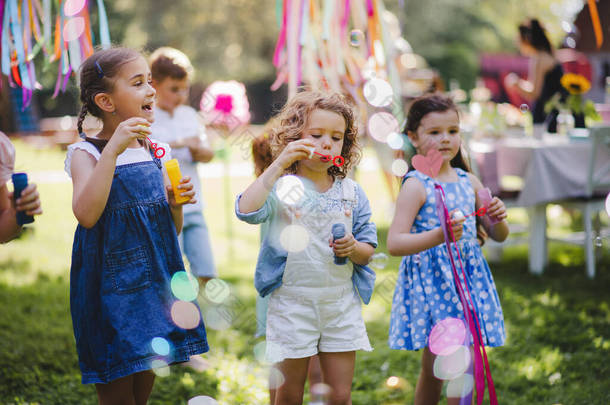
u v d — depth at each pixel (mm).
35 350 3010
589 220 4328
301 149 1833
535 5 19359
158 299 1848
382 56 3150
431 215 2133
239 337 3207
